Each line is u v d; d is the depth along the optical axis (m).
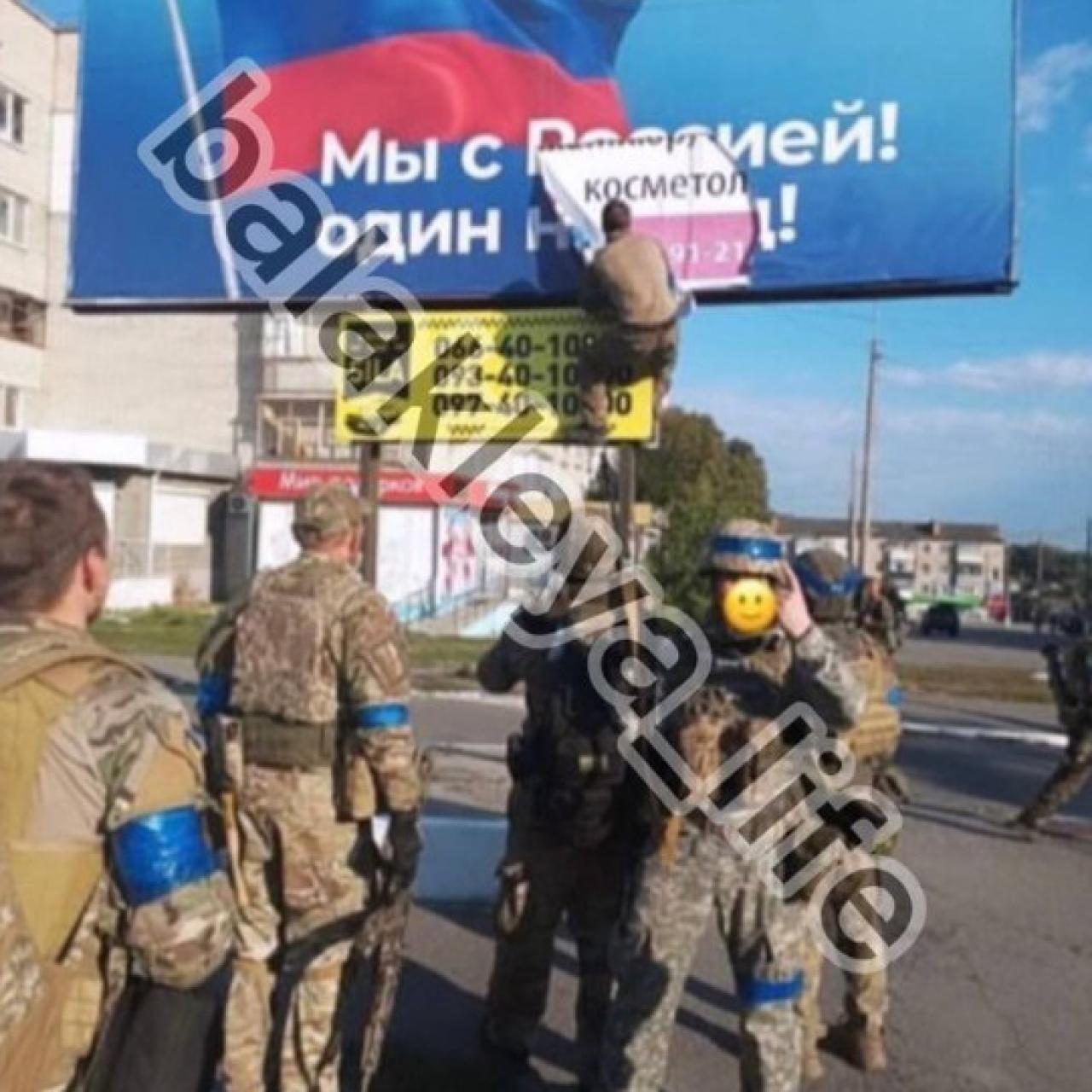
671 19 6.86
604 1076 3.20
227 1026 3.36
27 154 36.72
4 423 36.19
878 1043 3.98
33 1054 1.67
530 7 7.03
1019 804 8.57
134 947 1.76
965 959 5.12
